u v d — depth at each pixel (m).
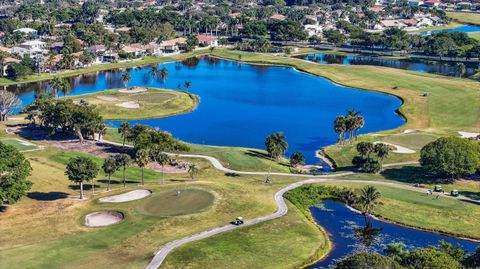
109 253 108.31
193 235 117.88
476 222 132.88
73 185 152.50
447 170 158.88
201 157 182.50
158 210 130.38
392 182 160.75
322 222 134.12
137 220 124.19
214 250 111.06
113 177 161.75
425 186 157.12
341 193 150.50
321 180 161.75
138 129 184.50
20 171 133.88
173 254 108.19
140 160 152.12
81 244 111.81
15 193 128.88
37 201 138.00
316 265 110.75
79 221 123.88
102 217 127.19
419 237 126.19
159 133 173.75
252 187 151.12
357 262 84.44
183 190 142.75
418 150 191.75
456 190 151.25
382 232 128.50
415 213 137.50
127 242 113.50
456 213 136.62
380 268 83.56
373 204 138.75
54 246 110.25
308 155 195.75
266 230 122.69
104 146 195.75
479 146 165.25
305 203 144.12
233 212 131.38
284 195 146.25
